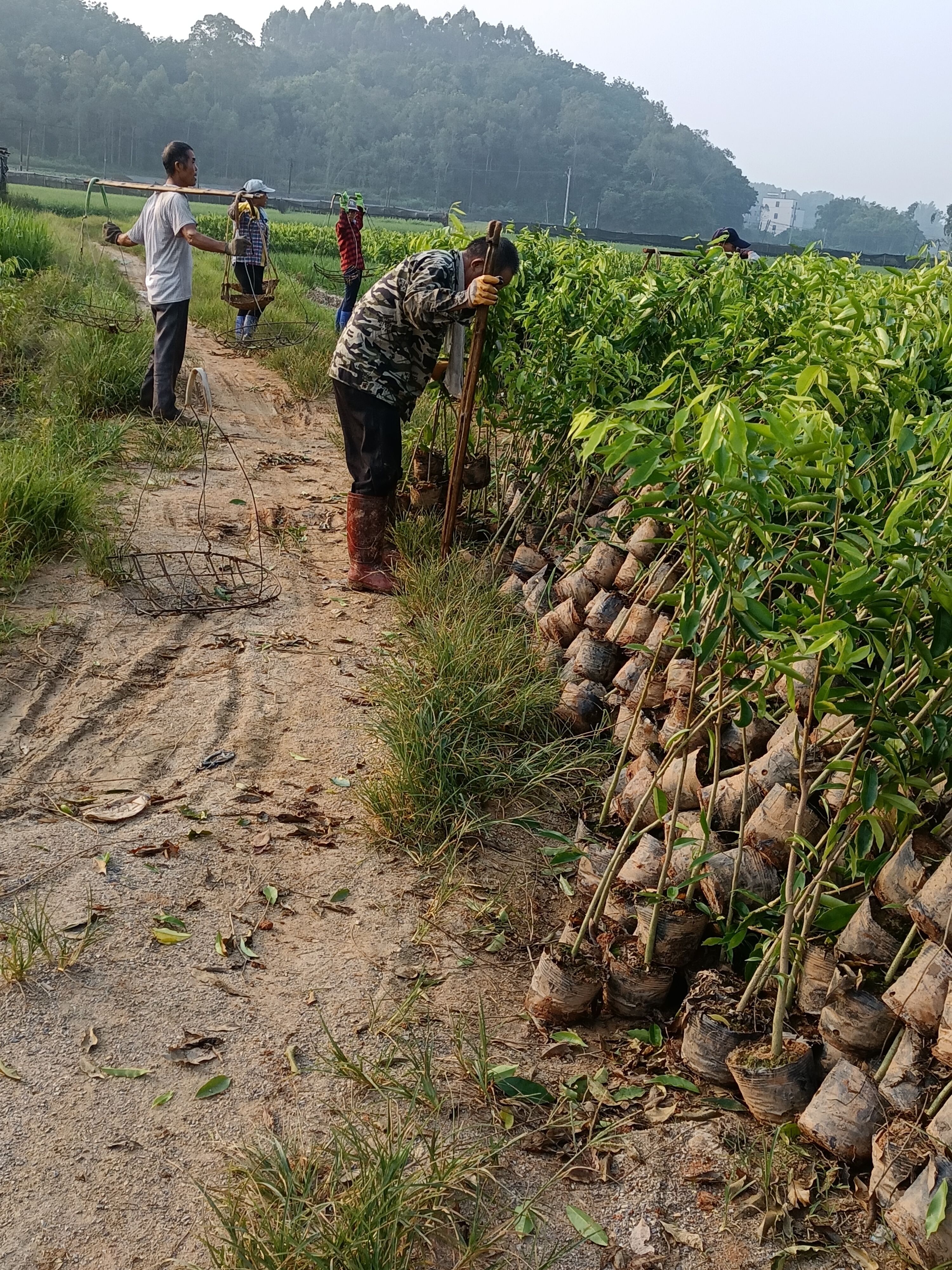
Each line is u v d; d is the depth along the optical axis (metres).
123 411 8.48
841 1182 2.46
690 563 2.69
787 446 2.21
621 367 4.78
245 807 3.72
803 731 2.96
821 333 3.39
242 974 2.99
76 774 3.80
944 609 2.34
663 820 3.32
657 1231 2.35
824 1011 2.56
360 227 12.98
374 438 5.44
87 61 149.00
